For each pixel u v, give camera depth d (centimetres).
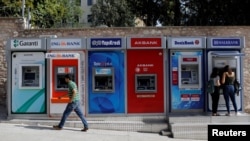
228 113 1418
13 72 1429
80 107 1343
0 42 1788
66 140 1174
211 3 2628
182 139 1295
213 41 1445
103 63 1437
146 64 1446
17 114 1430
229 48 1455
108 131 1355
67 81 1320
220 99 1455
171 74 1448
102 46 1427
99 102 1440
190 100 1455
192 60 1448
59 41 1424
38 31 1781
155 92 1447
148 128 1385
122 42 1430
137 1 2967
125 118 1435
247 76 1775
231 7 2508
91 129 1370
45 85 1428
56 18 3325
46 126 1380
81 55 1431
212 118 1398
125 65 1442
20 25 1788
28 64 1424
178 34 1780
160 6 2919
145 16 3025
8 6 2688
